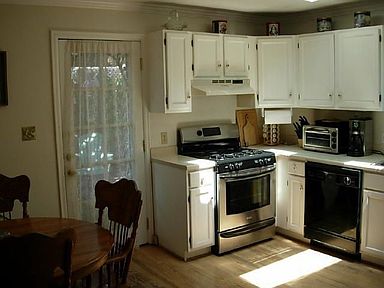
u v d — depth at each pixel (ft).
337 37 13.69
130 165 13.88
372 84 12.91
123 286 8.28
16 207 11.73
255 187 14.06
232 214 13.56
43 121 12.04
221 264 12.71
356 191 12.32
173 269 12.39
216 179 13.16
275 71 15.30
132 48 13.55
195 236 12.98
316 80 14.49
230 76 14.75
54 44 12.02
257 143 16.92
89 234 8.04
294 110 16.69
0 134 11.36
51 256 5.95
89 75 12.75
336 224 13.01
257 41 15.28
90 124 12.90
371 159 12.97
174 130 14.76
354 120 13.46
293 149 15.35
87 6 12.49
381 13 13.51
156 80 13.56
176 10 14.19
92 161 13.03
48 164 12.21
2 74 11.19
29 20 11.59
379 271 11.90
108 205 9.21
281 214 14.75
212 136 15.38
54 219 9.09
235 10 15.07
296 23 16.34
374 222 12.01
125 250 8.34
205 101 15.52
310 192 13.66
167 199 13.66
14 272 5.75
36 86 11.84
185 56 13.57
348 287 10.97
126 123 13.64
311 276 11.70
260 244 14.29
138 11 13.53
